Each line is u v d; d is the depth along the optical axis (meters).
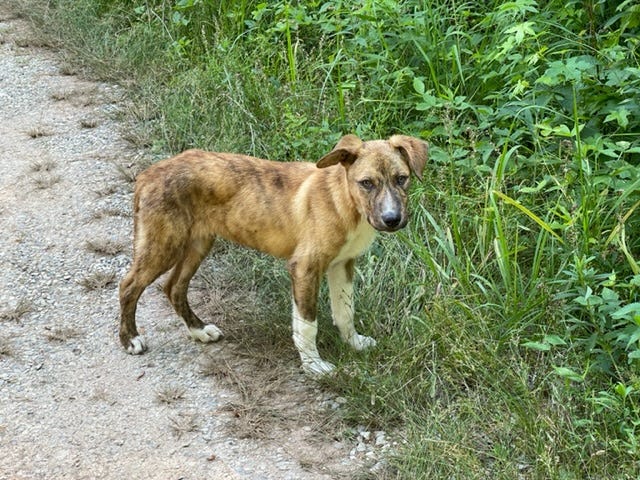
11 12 5.29
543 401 3.16
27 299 3.58
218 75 4.24
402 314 3.42
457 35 3.97
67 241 3.81
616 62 3.54
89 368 3.35
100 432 3.16
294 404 3.25
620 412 3.04
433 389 3.19
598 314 3.20
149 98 4.44
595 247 3.33
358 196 3.16
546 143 3.62
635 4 3.73
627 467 2.94
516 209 3.50
